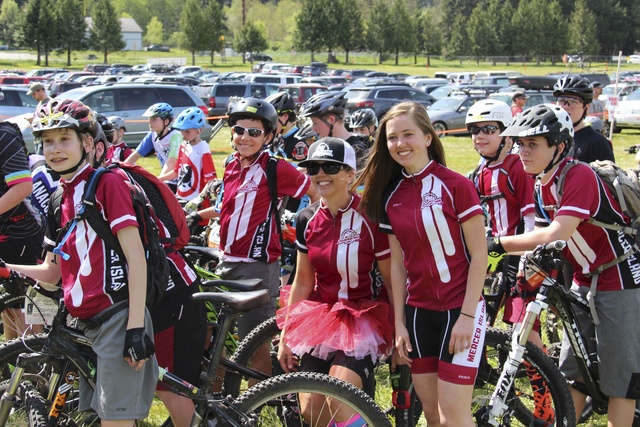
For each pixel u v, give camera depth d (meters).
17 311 4.53
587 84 4.75
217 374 4.00
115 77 36.84
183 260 3.58
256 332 3.91
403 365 3.74
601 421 4.52
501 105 4.63
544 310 3.76
